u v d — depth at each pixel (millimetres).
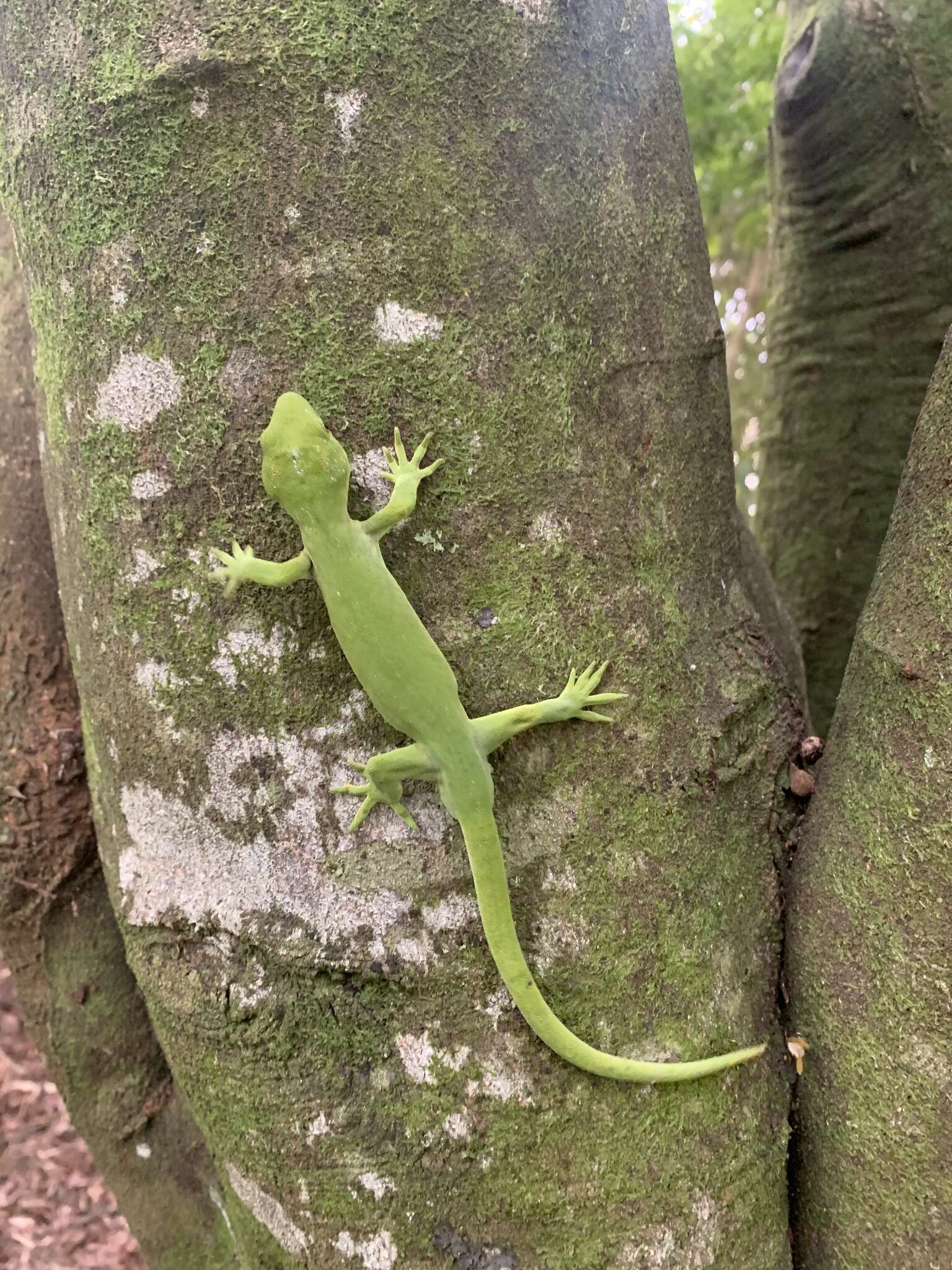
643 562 249
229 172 222
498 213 227
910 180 340
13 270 317
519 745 243
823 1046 250
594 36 232
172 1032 262
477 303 228
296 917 247
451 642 239
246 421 231
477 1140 240
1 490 313
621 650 245
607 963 241
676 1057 243
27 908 329
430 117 222
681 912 248
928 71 325
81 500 247
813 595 400
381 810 244
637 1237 239
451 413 230
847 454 381
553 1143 240
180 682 245
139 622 246
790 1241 257
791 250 383
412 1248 245
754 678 265
